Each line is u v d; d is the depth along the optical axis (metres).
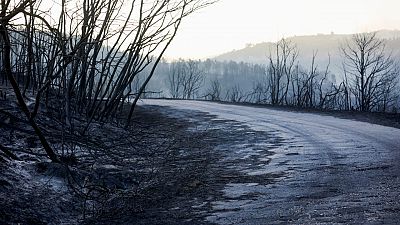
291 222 5.89
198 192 8.38
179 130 20.64
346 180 8.65
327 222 5.70
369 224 5.46
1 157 7.90
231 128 20.83
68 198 7.50
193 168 10.99
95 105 18.14
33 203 6.72
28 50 8.68
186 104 37.06
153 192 8.42
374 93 46.62
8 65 8.20
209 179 9.64
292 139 16.30
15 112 12.56
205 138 17.61
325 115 26.89
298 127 20.48
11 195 6.62
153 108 31.44
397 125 20.78
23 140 10.91
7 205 6.23
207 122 23.75
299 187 8.29
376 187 7.80
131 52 16.88
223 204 7.34
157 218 6.69
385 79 47.56
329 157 11.82
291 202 7.12
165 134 17.89
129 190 8.51
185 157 13.01
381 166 10.05
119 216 6.91
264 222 6.03
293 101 49.22
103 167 10.03
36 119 12.60
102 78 18.36
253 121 23.73
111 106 18.14
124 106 30.30
